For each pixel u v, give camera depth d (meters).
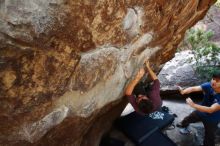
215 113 4.29
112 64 2.78
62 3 1.87
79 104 2.63
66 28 2.00
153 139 4.57
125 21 2.58
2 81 1.87
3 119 2.08
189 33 6.82
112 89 3.06
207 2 3.96
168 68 6.45
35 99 2.14
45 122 2.39
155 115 4.89
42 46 1.92
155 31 3.28
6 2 1.62
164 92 5.98
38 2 1.75
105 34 2.42
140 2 2.60
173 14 3.36
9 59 1.80
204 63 6.28
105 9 2.23
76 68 2.32
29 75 1.98
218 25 8.76
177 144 4.88
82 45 2.24
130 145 4.54
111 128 4.75
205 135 4.63
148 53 3.54
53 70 2.12
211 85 4.23
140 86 3.54
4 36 1.70
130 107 5.70
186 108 5.71
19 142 2.34
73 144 3.30
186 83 6.07
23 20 1.73
